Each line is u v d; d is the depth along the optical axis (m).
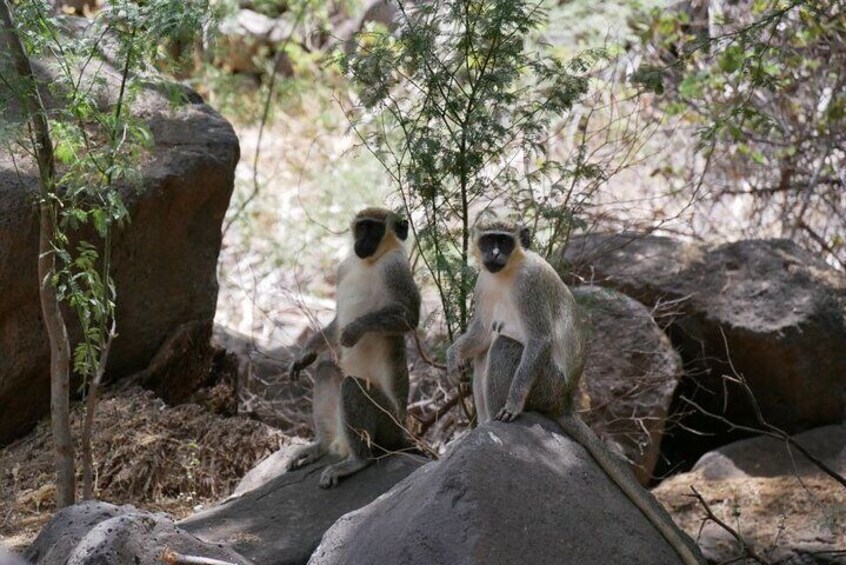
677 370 13.30
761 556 11.14
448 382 13.21
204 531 9.66
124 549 7.62
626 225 13.97
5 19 9.38
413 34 10.75
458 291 11.11
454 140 10.65
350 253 11.34
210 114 12.85
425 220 12.38
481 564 7.38
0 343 11.50
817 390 13.30
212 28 9.61
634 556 7.95
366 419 10.55
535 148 11.51
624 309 13.53
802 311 13.32
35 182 11.27
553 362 9.16
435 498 7.77
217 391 12.98
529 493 7.96
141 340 12.51
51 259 9.81
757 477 12.42
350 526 8.47
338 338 11.28
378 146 11.50
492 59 10.86
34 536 10.19
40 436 11.85
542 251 11.67
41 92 11.41
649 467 13.05
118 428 11.71
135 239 12.02
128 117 9.84
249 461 11.91
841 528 11.35
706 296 13.77
